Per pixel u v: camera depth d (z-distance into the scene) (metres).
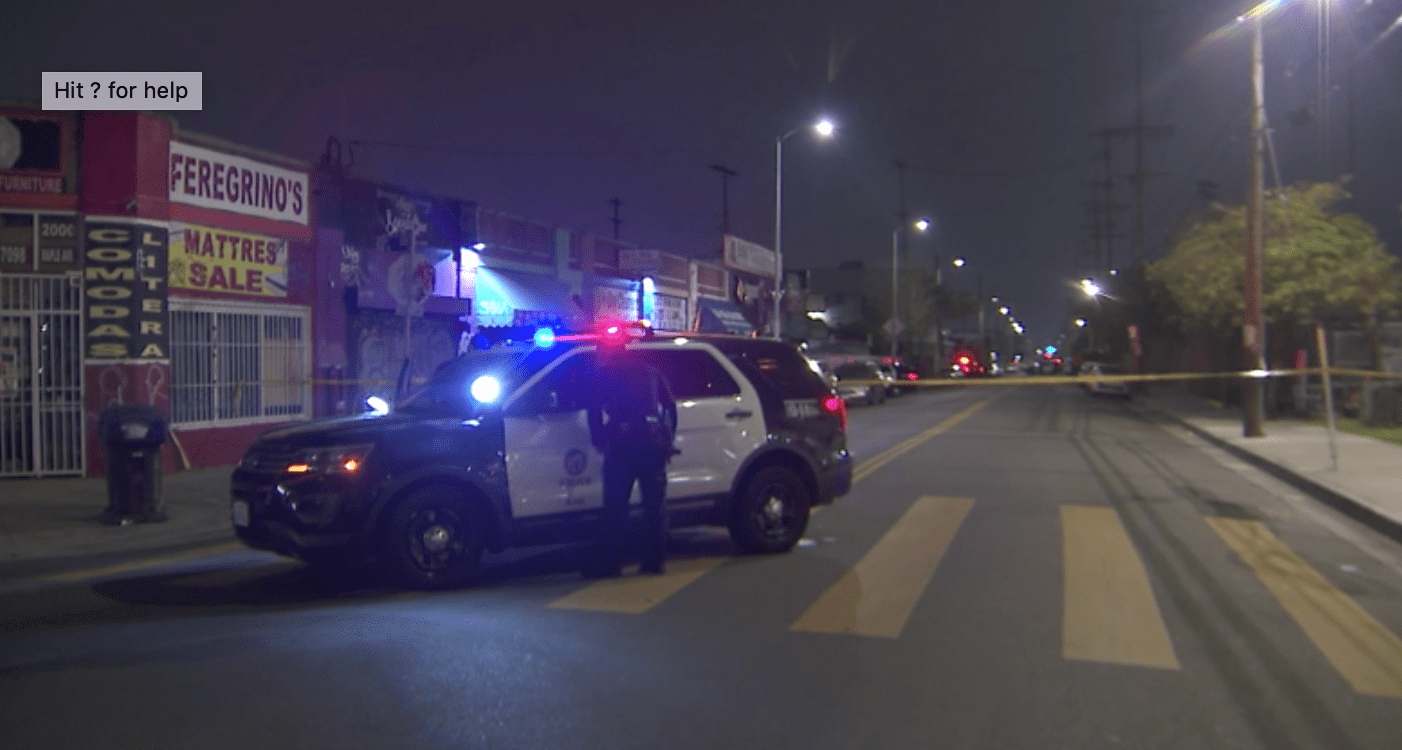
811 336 55.50
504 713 5.42
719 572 8.89
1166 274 32.06
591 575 8.76
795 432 9.73
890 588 8.30
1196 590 8.35
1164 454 20.09
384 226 20.12
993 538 10.51
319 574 8.92
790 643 6.75
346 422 8.21
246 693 5.70
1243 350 22.72
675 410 8.84
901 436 23.38
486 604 7.74
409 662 6.27
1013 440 22.45
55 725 5.23
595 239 29.88
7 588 8.42
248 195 16.95
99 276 14.88
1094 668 6.28
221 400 16.59
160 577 8.88
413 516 8.06
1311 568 9.34
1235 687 5.96
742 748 4.99
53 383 14.80
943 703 5.65
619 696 5.70
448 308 21.59
